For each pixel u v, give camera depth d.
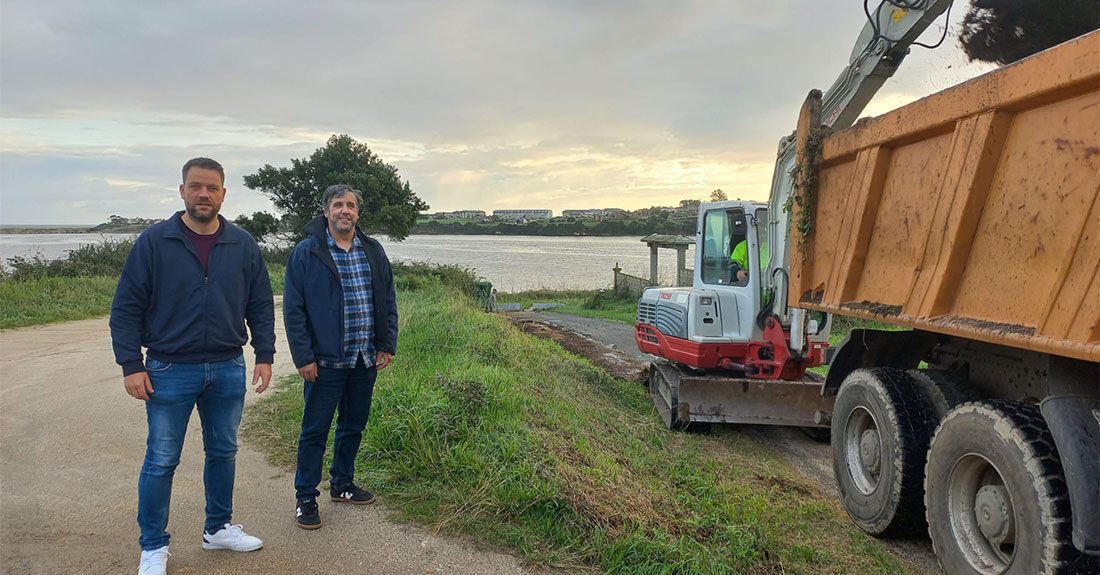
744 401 6.54
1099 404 2.84
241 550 3.46
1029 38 4.00
